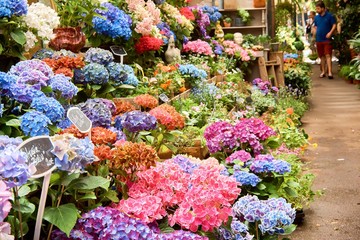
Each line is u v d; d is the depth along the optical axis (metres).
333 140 7.28
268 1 12.43
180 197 2.44
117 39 6.18
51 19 4.91
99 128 2.74
